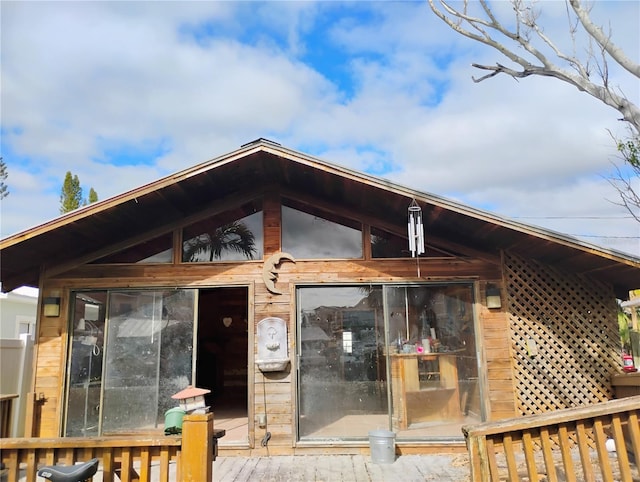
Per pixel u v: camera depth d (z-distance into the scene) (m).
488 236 5.65
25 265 5.96
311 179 5.67
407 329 5.78
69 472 2.66
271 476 4.66
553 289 5.95
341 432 5.55
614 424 2.89
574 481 2.81
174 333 5.75
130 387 5.63
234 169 5.47
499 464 4.80
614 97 5.27
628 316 13.19
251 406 5.57
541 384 5.73
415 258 5.93
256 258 5.93
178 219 6.03
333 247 5.95
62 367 5.64
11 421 5.71
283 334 5.70
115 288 5.83
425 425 5.57
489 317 5.84
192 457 2.85
